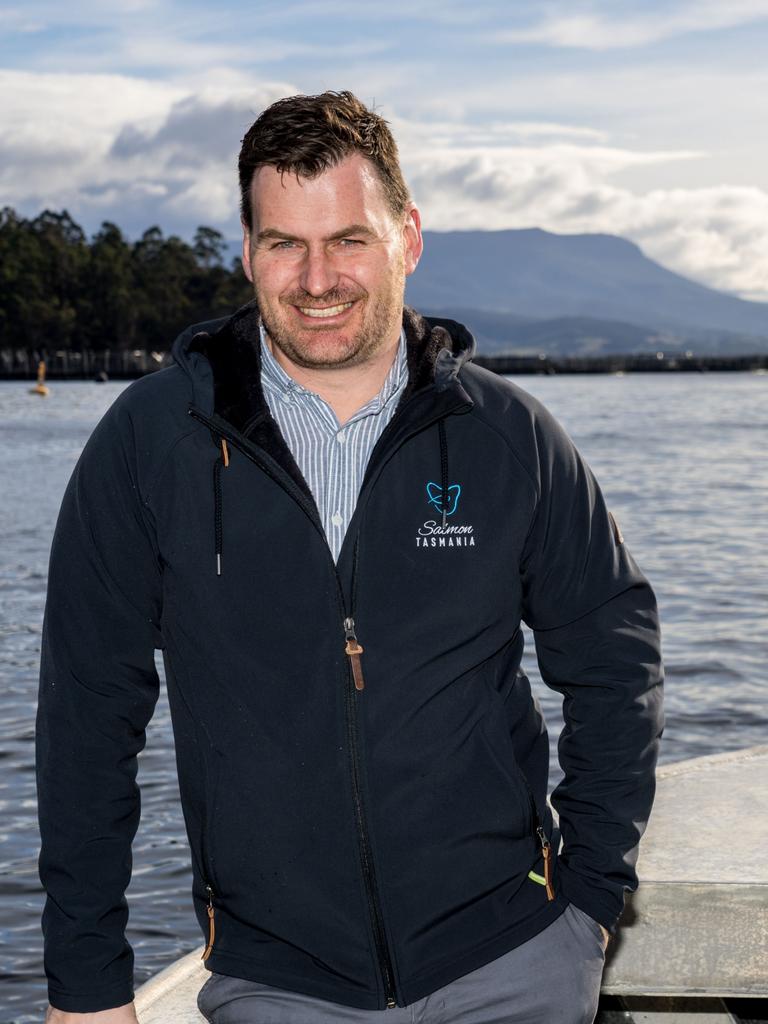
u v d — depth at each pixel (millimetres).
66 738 1746
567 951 1811
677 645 9750
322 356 1749
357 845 1706
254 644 1721
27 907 5059
